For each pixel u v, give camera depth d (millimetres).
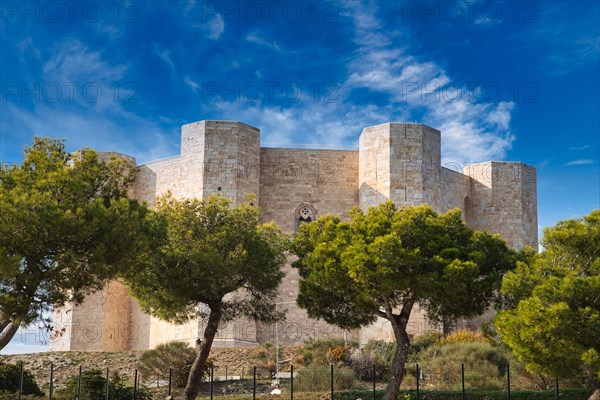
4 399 24859
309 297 26984
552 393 24578
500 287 23844
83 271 22844
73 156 25109
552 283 20219
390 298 25797
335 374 31234
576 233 21812
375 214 25891
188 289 26781
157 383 32906
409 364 34562
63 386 33281
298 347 41844
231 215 28562
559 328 19469
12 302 21328
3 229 21125
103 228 22609
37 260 22312
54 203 21656
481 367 31609
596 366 19078
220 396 28734
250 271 28031
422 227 24672
